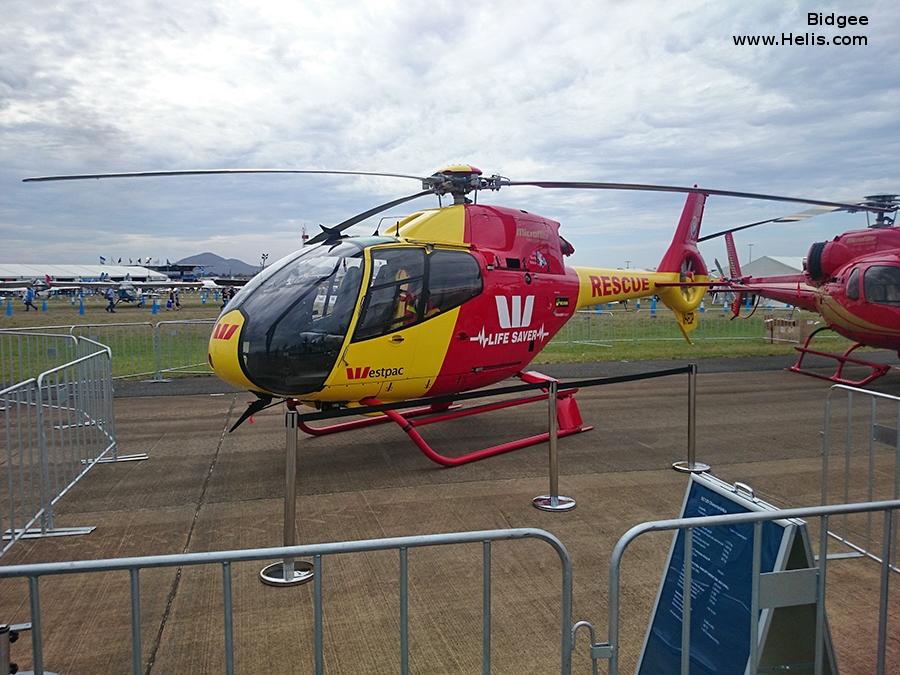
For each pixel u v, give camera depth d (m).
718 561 3.03
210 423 9.88
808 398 11.70
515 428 9.44
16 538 5.18
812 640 2.83
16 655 3.84
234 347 6.52
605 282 10.09
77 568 2.32
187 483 7.01
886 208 13.12
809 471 7.29
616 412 10.55
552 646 3.88
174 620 4.20
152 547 5.37
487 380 8.30
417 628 4.07
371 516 6.00
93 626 4.14
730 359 17.11
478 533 2.57
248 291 6.98
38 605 2.34
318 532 5.64
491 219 8.26
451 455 8.06
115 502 6.42
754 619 2.67
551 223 9.18
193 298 71.69
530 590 4.55
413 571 4.85
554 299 8.86
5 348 19.30
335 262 6.91
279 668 3.68
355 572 4.85
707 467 7.39
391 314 7.03
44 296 72.19
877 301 11.98
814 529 5.60
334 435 9.10
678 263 11.51
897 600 4.37
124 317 36.66
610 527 5.68
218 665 3.72
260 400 7.15
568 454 8.02
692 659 3.01
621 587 4.58
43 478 5.62
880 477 7.04
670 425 9.61
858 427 9.44
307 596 4.50
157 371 13.95
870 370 15.12
